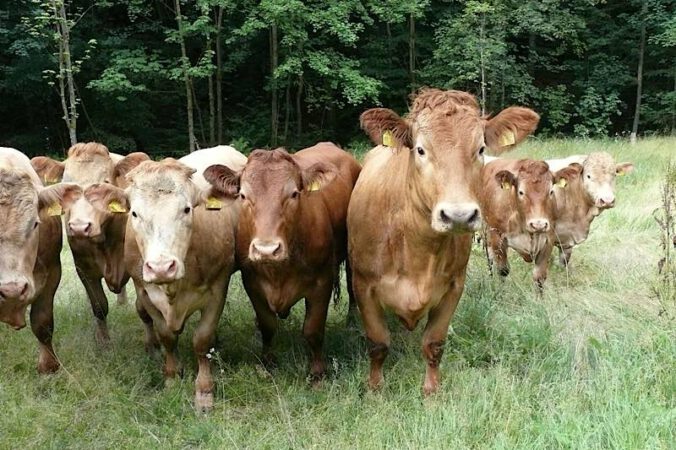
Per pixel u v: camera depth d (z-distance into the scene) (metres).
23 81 19.70
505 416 4.86
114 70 19.41
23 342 6.78
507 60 23.12
